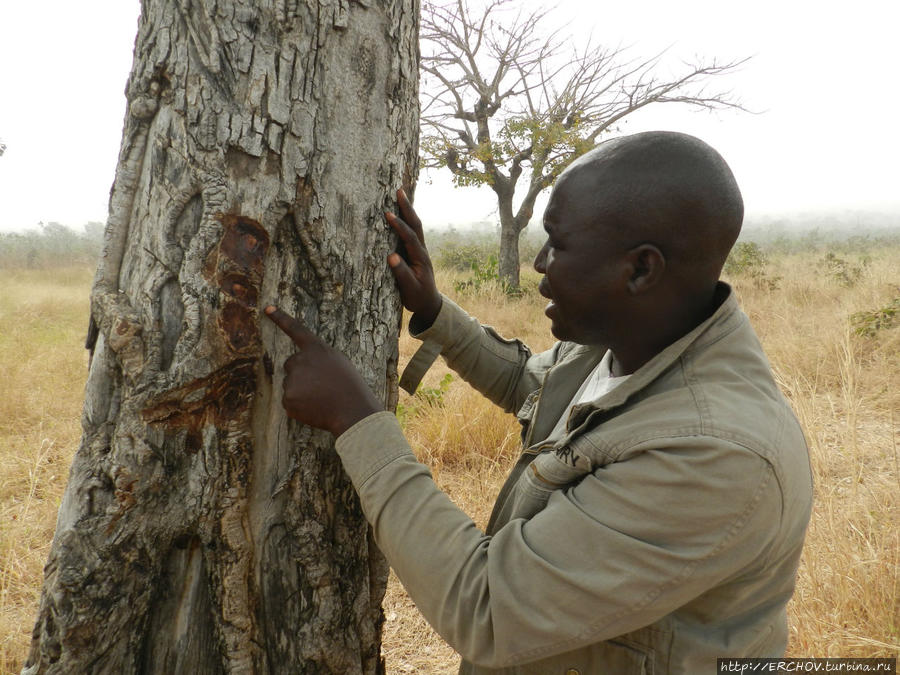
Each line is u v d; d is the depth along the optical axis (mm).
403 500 877
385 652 2422
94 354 1015
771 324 7016
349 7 1033
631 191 817
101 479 967
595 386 1087
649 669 861
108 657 994
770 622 881
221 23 946
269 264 1023
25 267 22062
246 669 1065
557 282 893
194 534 1034
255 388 1027
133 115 992
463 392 4711
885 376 4723
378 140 1108
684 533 762
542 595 786
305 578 1104
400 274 1193
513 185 13711
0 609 2404
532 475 953
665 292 862
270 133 974
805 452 884
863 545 2506
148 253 978
